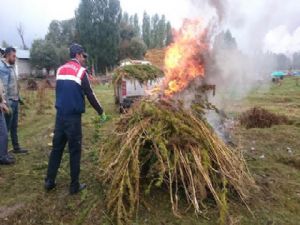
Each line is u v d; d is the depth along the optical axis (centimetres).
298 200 467
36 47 4900
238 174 472
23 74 4866
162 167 431
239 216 413
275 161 630
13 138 665
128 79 1104
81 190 478
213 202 436
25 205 447
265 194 475
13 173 559
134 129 477
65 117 450
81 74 449
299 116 1138
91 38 4994
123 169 436
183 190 455
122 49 4853
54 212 431
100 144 607
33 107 1497
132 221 400
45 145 732
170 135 468
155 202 435
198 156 446
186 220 404
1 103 588
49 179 479
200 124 490
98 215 417
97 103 468
